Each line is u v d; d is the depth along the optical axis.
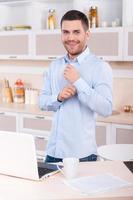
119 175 1.97
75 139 2.31
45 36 4.33
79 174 1.98
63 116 2.36
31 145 1.83
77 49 2.31
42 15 4.59
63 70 2.43
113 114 4.03
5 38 4.66
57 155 2.38
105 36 3.95
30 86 4.95
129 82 4.25
